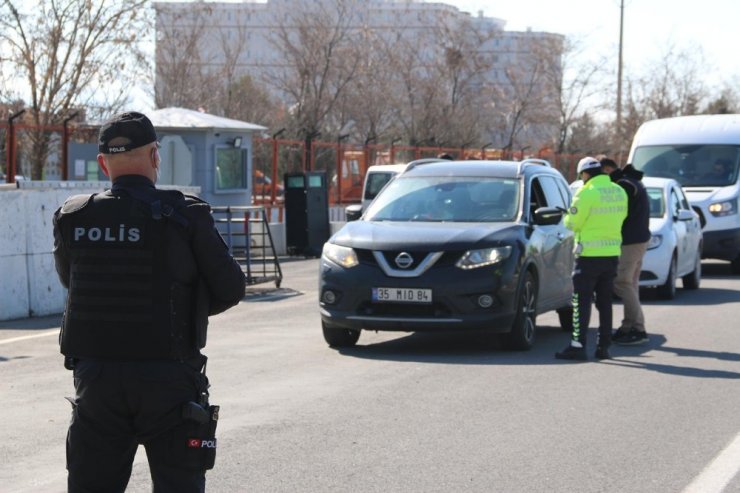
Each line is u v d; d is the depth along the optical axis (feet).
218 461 22.36
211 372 32.96
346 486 20.71
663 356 37.32
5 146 71.87
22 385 30.55
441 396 29.48
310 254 83.25
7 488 20.40
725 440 24.81
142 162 13.78
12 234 45.09
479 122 174.09
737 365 35.42
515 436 24.95
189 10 119.75
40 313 46.39
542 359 36.19
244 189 85.20
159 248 13.32
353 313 36.24
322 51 155.33
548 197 42.32
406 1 199.00
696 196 73.77
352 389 30.35
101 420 13.43
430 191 40.40
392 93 159.53
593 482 21.22
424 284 35.40
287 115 147.43
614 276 36.47
